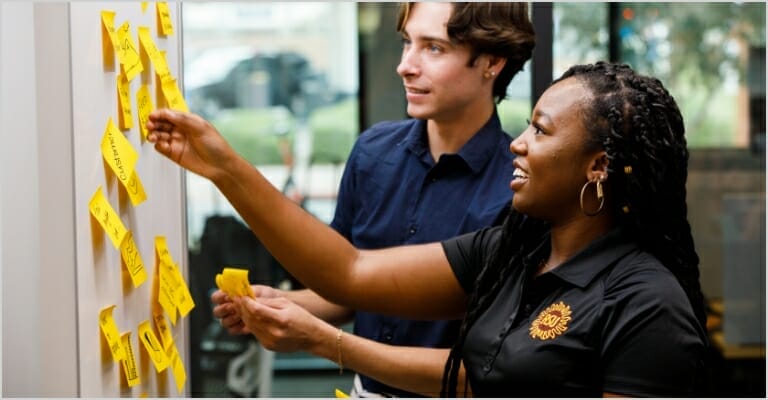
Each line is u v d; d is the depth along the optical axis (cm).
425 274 144
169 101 150
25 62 125
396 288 144
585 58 261
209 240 282
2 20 123
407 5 166
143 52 137
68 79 107
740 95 276
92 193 113
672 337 110
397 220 173
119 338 121
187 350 173
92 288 114
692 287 125
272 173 299
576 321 116
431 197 171
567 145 119
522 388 117
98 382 116
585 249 121
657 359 109
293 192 298
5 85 124
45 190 108
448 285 145
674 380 109
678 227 124
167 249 148
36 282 132
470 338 128
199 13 295
